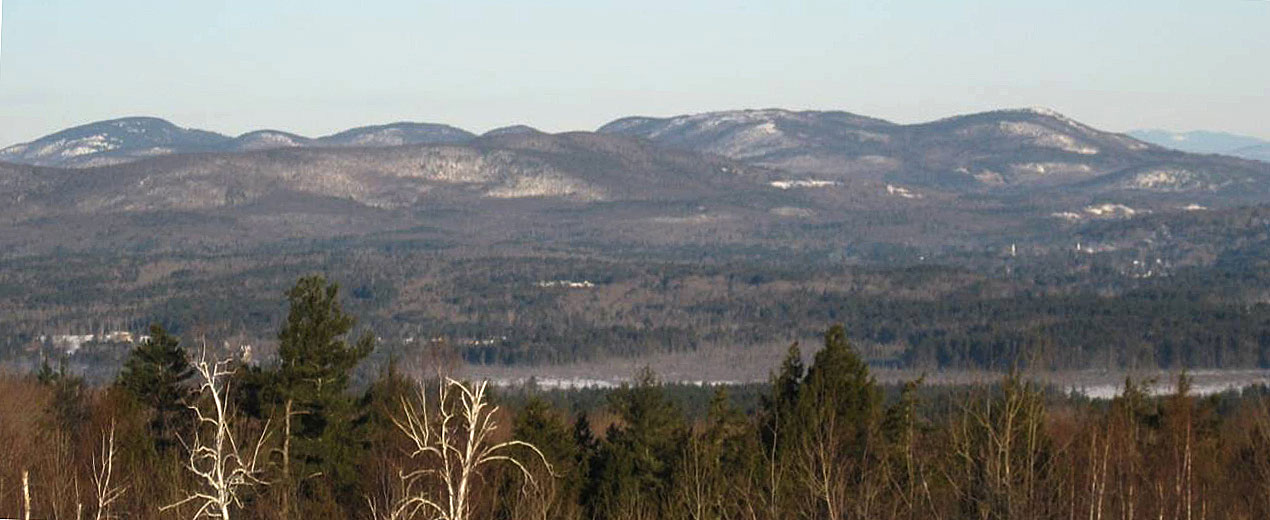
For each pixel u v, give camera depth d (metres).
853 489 56.12
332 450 76.56
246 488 56.53
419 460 57.78
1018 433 50.16
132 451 68.25
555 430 72.94
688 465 62.47
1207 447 59.31
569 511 61.44
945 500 52.28
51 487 57.50
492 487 56.34
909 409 60.34
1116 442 52.03
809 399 68.62
